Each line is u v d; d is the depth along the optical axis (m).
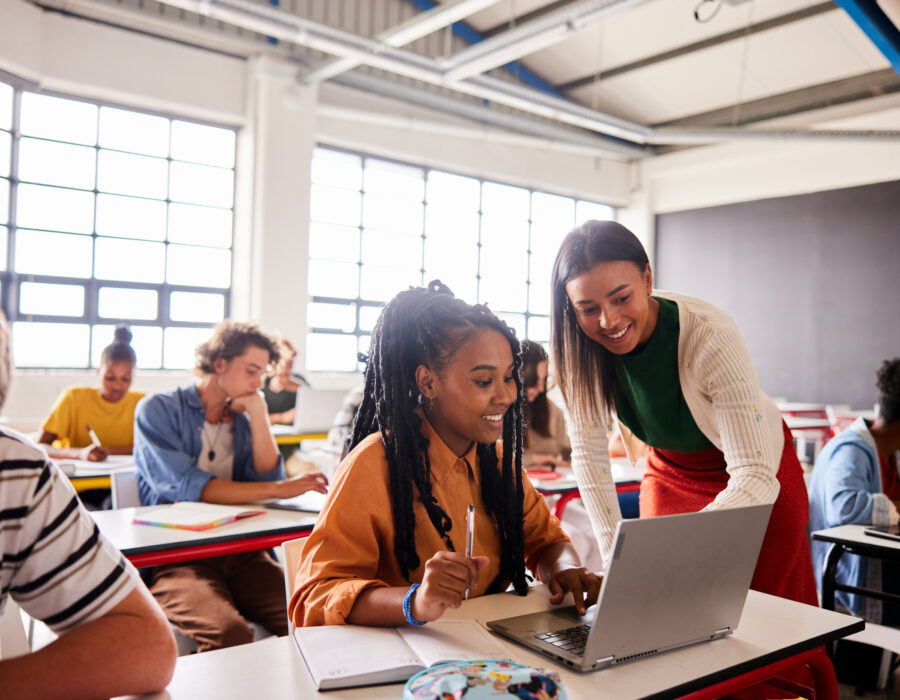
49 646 0.84
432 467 1.33
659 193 10.51
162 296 6.76
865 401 8.61
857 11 4.52
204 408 2.57
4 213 5.83
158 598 2.11
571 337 1.75
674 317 1.67
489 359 1.26
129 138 6.54
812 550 2.62
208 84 6.82
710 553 1.07
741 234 9.73
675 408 1.75
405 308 1.31
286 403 5.38
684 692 0.98
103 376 3.68
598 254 1.56
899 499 2.49
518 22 8.52
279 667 1.02
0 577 0.85
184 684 0.96
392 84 7.70
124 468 2.97
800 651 1.14
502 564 1.41
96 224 6.36
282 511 2.33
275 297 7.04
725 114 9.35
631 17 8.07
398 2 8.07
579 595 1.27
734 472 1.56
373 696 0.93
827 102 8.62
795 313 9.20
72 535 0.88
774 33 7.80
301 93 7.16
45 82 5.98
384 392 1.32
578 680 0.99
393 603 1.10
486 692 0.81
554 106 6.86
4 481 0.84
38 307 6.05
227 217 7.16
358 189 8.14
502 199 9.55
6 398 0.84
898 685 2.58
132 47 6.36
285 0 7.20
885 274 8.48
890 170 8.39
